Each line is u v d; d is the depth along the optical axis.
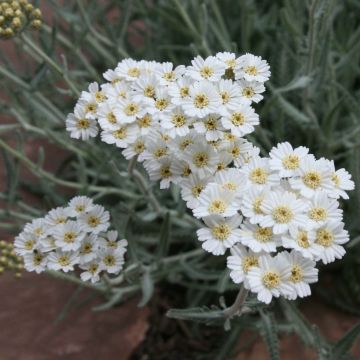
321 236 0.23
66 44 0.43
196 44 0.43
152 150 0.26
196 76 0.26
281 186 0.24
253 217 0.23
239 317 0.34
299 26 0.42
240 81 0.26
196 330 0.42
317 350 0.31
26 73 0.44
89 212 0.28
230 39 0.49
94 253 0.27
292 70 0.44
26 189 0.46
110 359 0.39
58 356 0.39
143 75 0.27
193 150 0.25
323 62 0.38
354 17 0.46
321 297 0.42
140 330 0.41
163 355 0.42
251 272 0.22
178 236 0.41
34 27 0.33
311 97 0.40
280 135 0.40
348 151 0.40
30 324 0.40
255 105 0.45
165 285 0.45
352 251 0.41
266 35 0.46
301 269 0.22
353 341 0.31
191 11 0.48
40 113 0.43
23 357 0.39
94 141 0.44
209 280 0.43
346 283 0.42
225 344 0.37
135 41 0.58
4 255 0.31
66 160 0.45
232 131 0.25
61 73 0.34
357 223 0.38
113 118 0.27
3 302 0.41
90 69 0.43
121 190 0.39
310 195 0.23
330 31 0.37
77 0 0.41
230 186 0.24
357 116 0.40
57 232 0.27
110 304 0.34
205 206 0.23
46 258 0.28
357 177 0.36
